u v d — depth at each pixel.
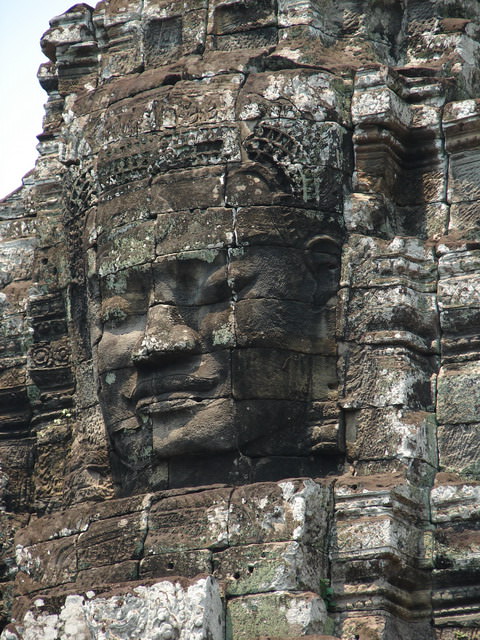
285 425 38.38
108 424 39.75
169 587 36.19
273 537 36.84
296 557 36.53
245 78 39.91
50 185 43.66
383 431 38.22
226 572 36.91
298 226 38.94
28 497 42.66
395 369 38.50
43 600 37.50
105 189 40.12
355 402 38.50
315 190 39.22
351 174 39.88
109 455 40.19
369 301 39.03
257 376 38.25
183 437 38.38
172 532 37.69
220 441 38.19
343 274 39.22
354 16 41.34
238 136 39.16
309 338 38.78
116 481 40.12
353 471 38.25
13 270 44.28
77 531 38.97
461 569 37.22
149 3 42.16
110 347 39.56
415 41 41.94
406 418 38.19
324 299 39.09
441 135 40.44
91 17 43.62
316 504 37.22
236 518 37.22
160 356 38.56
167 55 41.62
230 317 38.50
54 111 44.75
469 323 38.91
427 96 40.62
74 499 40.72
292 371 38.47
